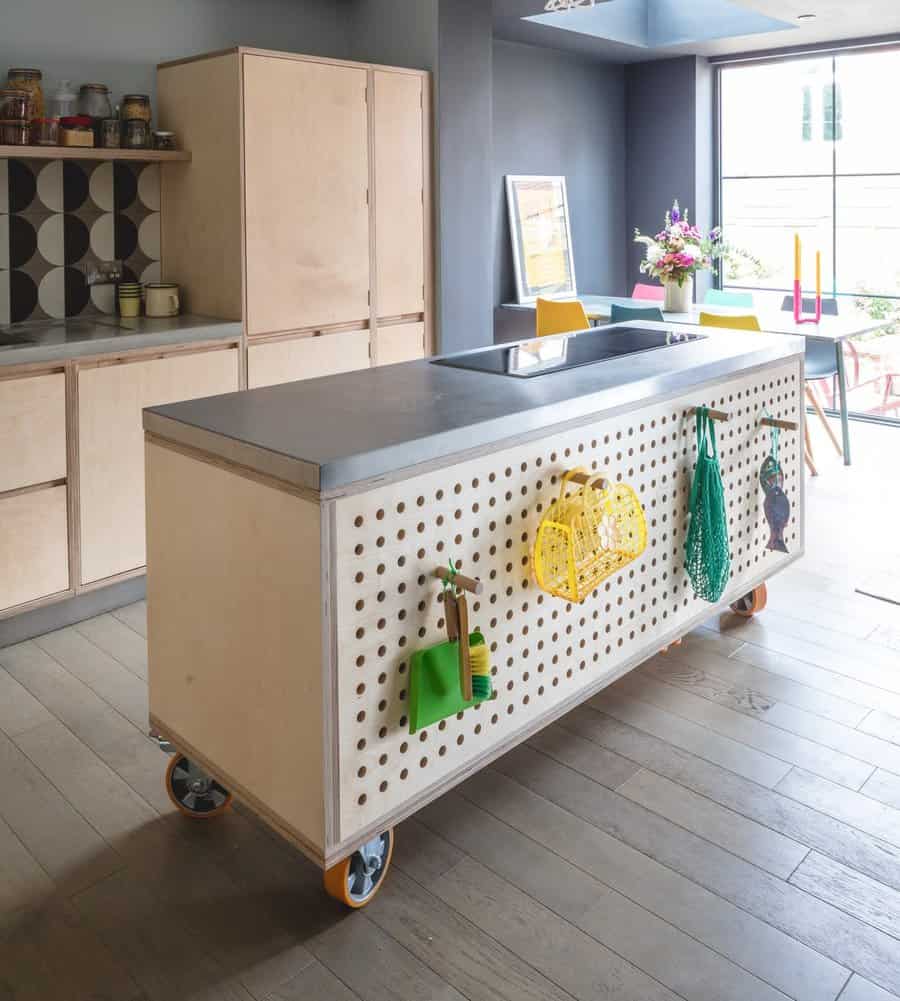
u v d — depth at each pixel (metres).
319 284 4.08
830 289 6.99
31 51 3.70
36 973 1.85
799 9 5.37
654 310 5.14
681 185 7.11
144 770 2.55
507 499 2.13
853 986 1.81
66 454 3.31
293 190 3.91
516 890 2.07
